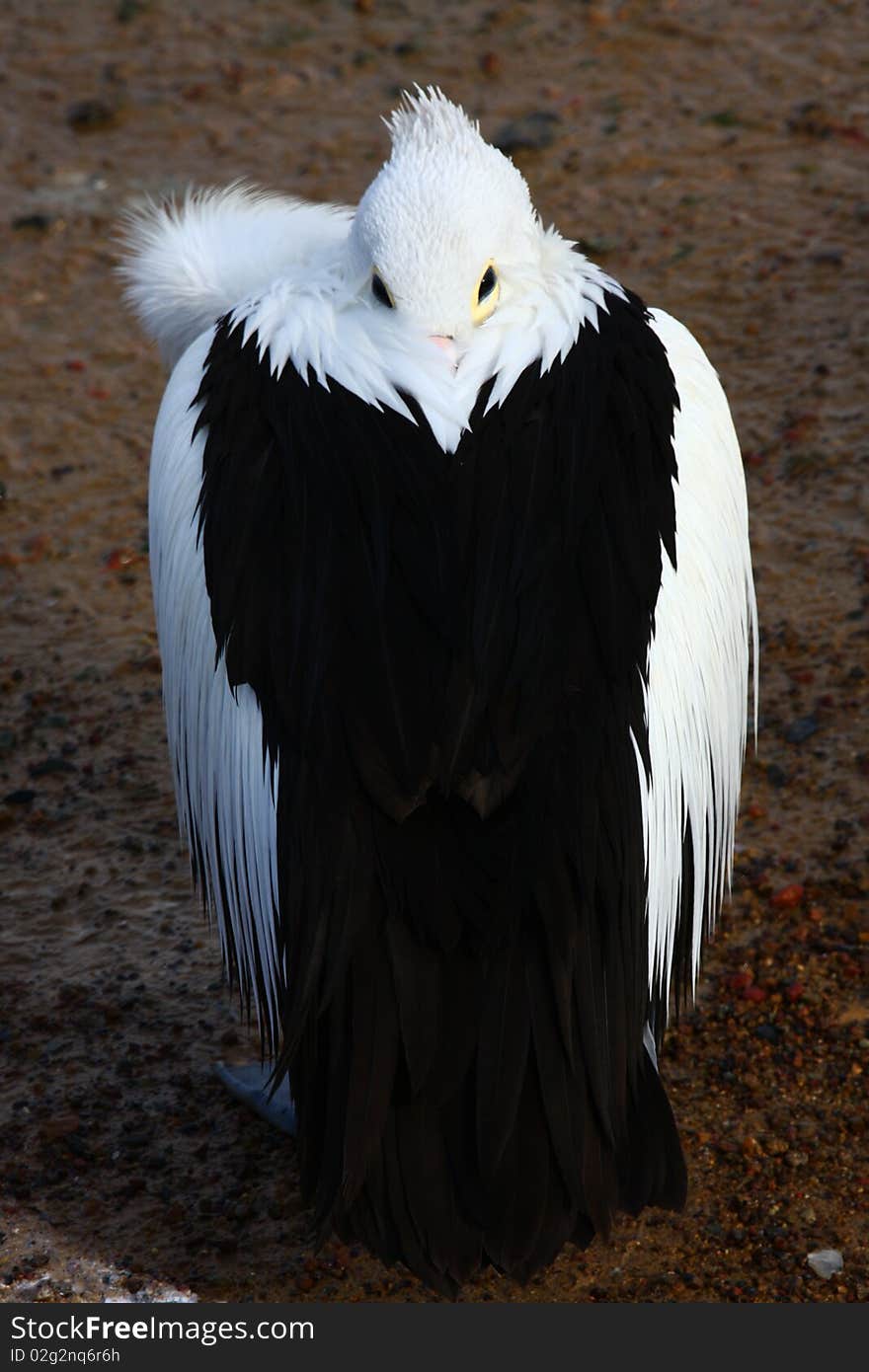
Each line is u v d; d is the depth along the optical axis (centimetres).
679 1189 557
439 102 643
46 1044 757
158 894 839
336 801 526
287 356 609
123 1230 671
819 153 1345
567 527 555
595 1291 629
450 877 516
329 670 536
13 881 851
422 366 586
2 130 1498
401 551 547
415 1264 516
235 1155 702
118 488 1114
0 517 1097
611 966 540
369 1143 514
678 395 630
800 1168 668
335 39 1591
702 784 621
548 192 1339
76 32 1642
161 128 1481
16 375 1220
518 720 527
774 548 987
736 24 1533
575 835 526
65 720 947
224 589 571
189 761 647
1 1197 687
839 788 839
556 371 590
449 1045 516
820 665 908
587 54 1518
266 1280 648
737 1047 721
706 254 1247
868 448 1045
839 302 1178
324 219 789
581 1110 526
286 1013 554
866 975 746
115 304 1291
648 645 559
